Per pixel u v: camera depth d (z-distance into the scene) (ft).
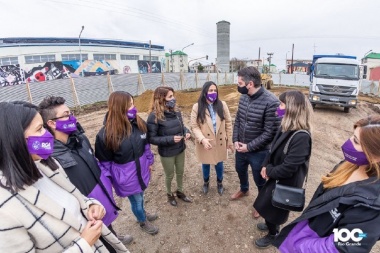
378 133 3.35
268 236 8.36
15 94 38.96
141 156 8.11
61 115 5.39
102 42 151.33
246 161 10.23
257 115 9.18
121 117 7.27
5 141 2.89
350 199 3.47
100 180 6.15
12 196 2.94
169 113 9.52
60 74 106.73
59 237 3.32
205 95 10.09
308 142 6.53
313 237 4.10
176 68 211.82
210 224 9.71
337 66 35.50
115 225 9.78
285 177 6.82
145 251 8.46
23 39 123.85
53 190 3.69
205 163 10.73
